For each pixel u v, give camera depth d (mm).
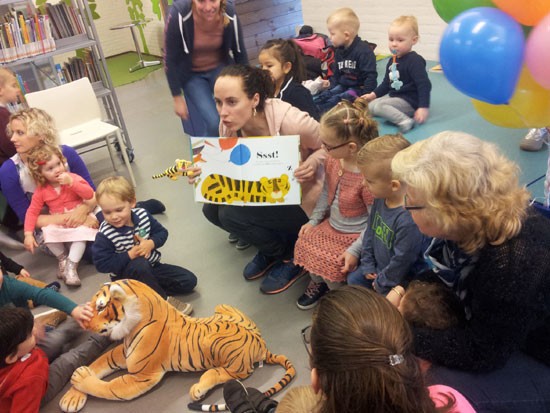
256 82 1913
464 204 1021
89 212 2639
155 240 2199
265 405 1417
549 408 1147
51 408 1788
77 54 4719
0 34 3465
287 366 1768
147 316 1739
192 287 2262
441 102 3699
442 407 870
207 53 2924
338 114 1730
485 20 1208
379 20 5031
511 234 1043
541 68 1170
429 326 1224
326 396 830
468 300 1213
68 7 3727
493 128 3166
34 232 2682
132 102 5414
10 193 2643
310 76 4383
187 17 2715
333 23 3645
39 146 2514
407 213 1539
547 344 1182
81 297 2420
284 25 6090
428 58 4676
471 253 1103
